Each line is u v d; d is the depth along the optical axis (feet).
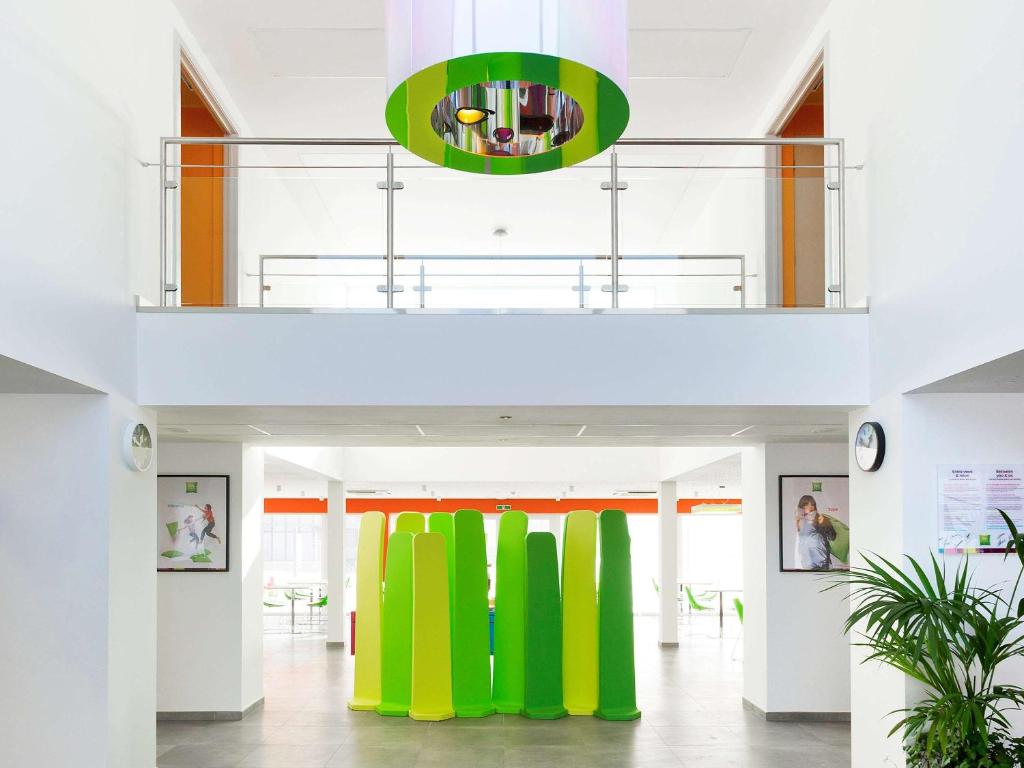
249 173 20.66
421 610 31.07
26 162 14.40
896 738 17.52
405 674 31.76
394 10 10.30
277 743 27.45
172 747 26.96
